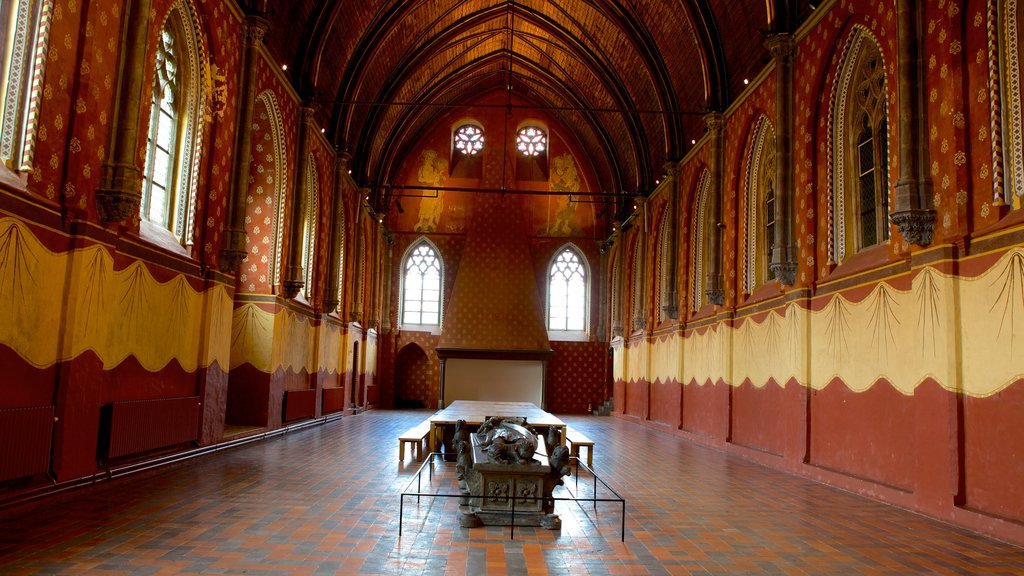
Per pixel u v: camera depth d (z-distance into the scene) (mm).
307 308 19969
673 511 8867
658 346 24672
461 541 6891
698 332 20047
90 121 8750
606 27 23938
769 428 14547
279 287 17078
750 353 15938
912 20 9680
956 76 8898
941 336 8906
